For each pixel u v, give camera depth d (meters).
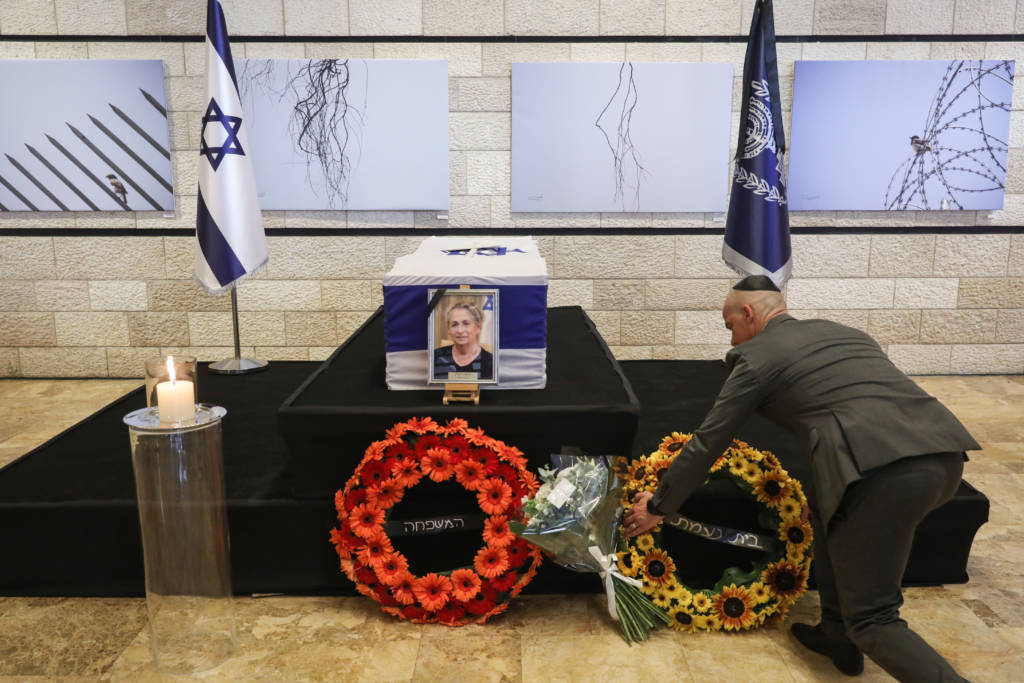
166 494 2.44
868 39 5.42
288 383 4.72
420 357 2.97
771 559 2.73
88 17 5.34
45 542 2.89
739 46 5.43
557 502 2.54
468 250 3.78
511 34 5.40
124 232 5.64
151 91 5.40
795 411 2.26
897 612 2.17
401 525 2.76
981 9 5.39
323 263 5.69
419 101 5.45
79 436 3.68
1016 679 2.42
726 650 2.59
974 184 5.58
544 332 2.96
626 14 5.39
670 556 2.88
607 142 5.52
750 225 4.79
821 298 5.77
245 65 5.38
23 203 5.55
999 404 5.19
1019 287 5.76
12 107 5.41
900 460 2.08
